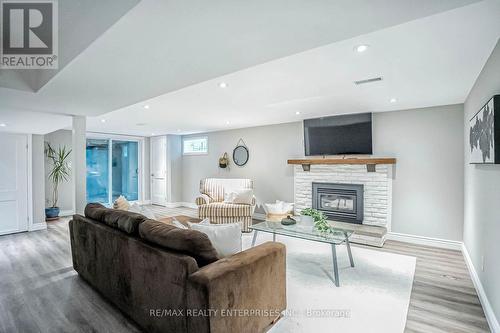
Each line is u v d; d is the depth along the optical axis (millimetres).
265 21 1347
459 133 3848
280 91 3234
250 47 1648
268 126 5895
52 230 5098
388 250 3850
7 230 4832
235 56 1780
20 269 3232
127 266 2156
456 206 3875
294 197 5469
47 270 3203
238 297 1705
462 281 2867
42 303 2443
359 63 2352
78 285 2803
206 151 7234
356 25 1405
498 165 1937
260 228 3492
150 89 2494
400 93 3316
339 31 1470
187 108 4199
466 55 2182
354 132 4633
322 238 2996
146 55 1734
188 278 1601
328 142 4918
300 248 3955
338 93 3314
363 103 3875
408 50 2092
